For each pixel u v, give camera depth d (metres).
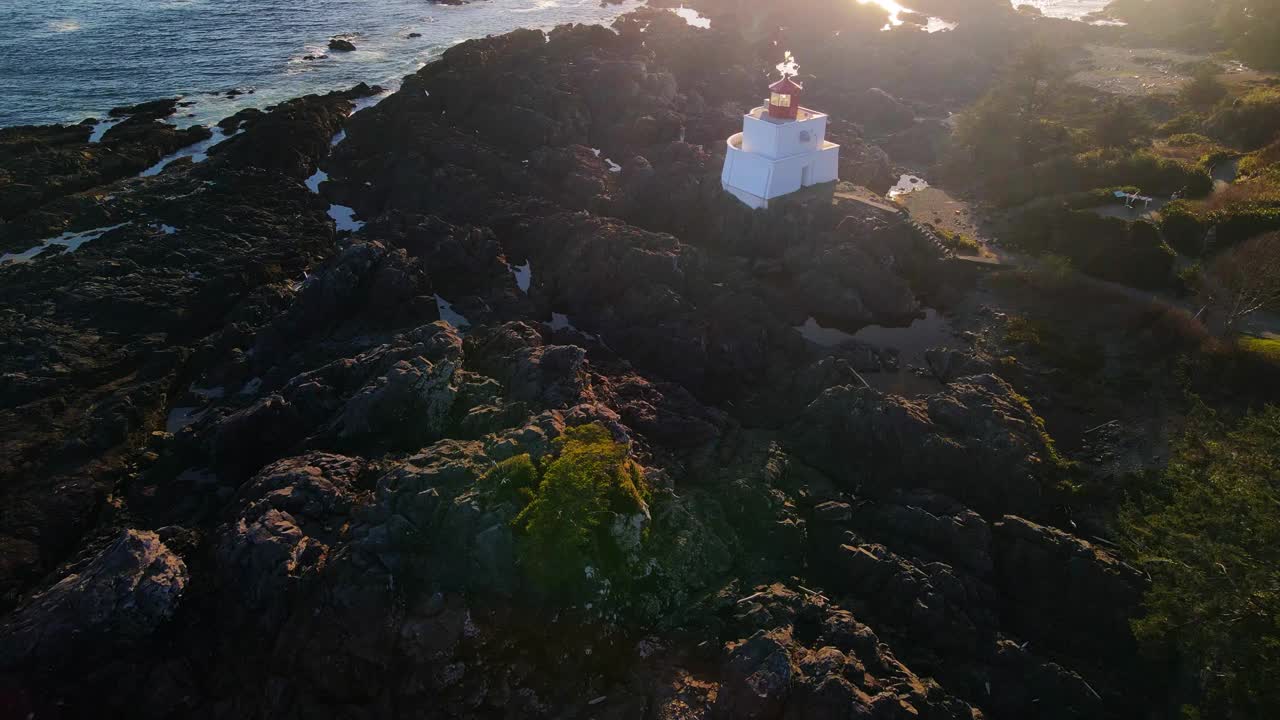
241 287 68.94
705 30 134.12
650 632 37.72
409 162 86.94
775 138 70.88
